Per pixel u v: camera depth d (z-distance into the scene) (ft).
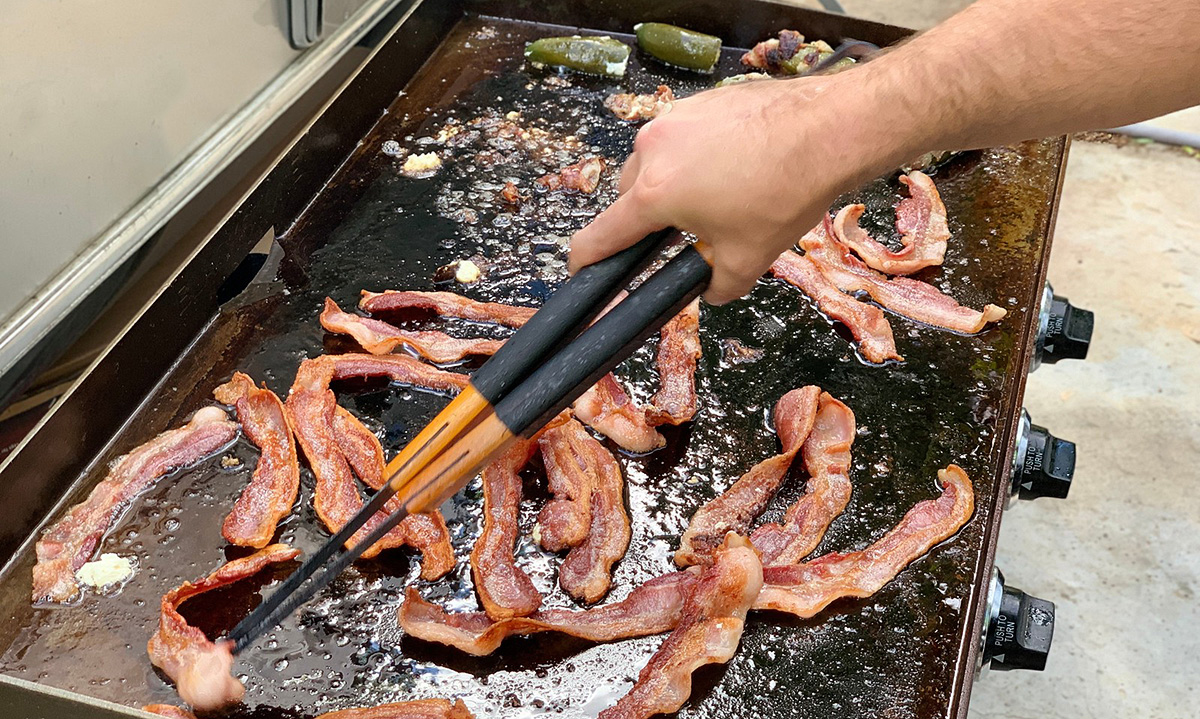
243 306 5.73
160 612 4.19
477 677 4.02
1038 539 8.05
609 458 4.85
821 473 4.82
